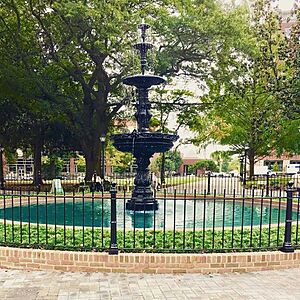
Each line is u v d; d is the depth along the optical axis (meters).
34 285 4.80
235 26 17.53
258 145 22.64
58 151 27.86
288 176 22.12
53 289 4.66
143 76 9.43
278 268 5.53
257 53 18.44
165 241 6.03
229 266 5.37
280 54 18.11
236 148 25.84
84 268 5.35
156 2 18.05
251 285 4.86
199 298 4.42
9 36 19.02
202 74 20.41
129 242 5.95
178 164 43.16
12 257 5.50
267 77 19.30
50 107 19.48
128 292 4.58
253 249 5.64
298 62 17.06
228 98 21.58
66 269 5.36
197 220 8.96
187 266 5.30
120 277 5.11
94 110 21.44
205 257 5.33
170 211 10.39
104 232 6.63
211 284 4.88
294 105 17.67
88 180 21.02
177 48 18.95
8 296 4.45
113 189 5.51
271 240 6.22
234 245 5.89
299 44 17.53
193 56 19.30
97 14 15.27
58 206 11.43
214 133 24.89
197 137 26.31
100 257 5.32
